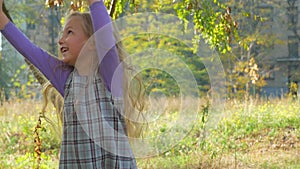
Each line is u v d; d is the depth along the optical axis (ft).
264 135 43.37
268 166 29.71
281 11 121.08
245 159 32.22
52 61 11.39
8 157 32.65
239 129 43.96
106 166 10.61
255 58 110.22
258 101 61.26
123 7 26.91
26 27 109.91
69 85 11.08
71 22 11.10
